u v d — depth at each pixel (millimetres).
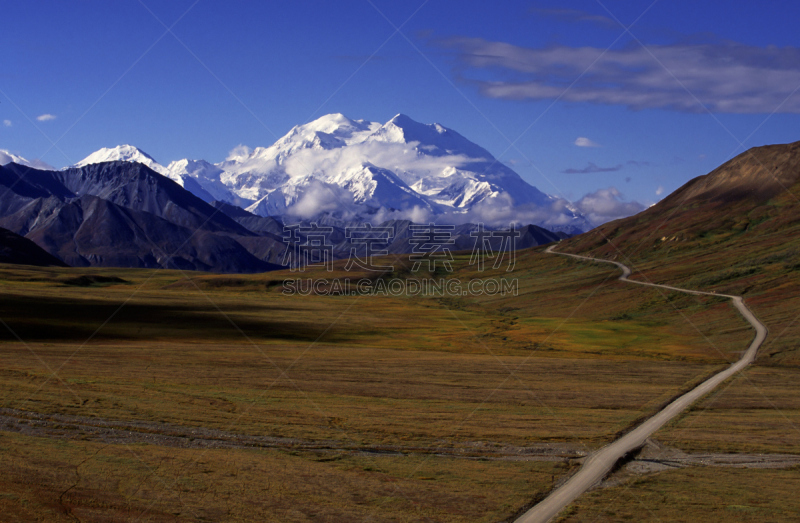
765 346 98188
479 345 104625
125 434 42219
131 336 93500
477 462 40938
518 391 65375
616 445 46500
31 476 31719
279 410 51688
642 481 38469
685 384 72250
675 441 48125
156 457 37094
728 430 51875
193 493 31734
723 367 84125
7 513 26719
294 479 35062
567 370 79750
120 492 31031
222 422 46906
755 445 47531
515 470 39469
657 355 96062
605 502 34281
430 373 74062
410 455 41812
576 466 41156
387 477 36625
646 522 31547
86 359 69812
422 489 34875
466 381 70062
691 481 38562
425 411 54594
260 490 32938
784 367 84500
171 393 54906
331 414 51500
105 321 103250
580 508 33188
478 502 33375
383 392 61969
